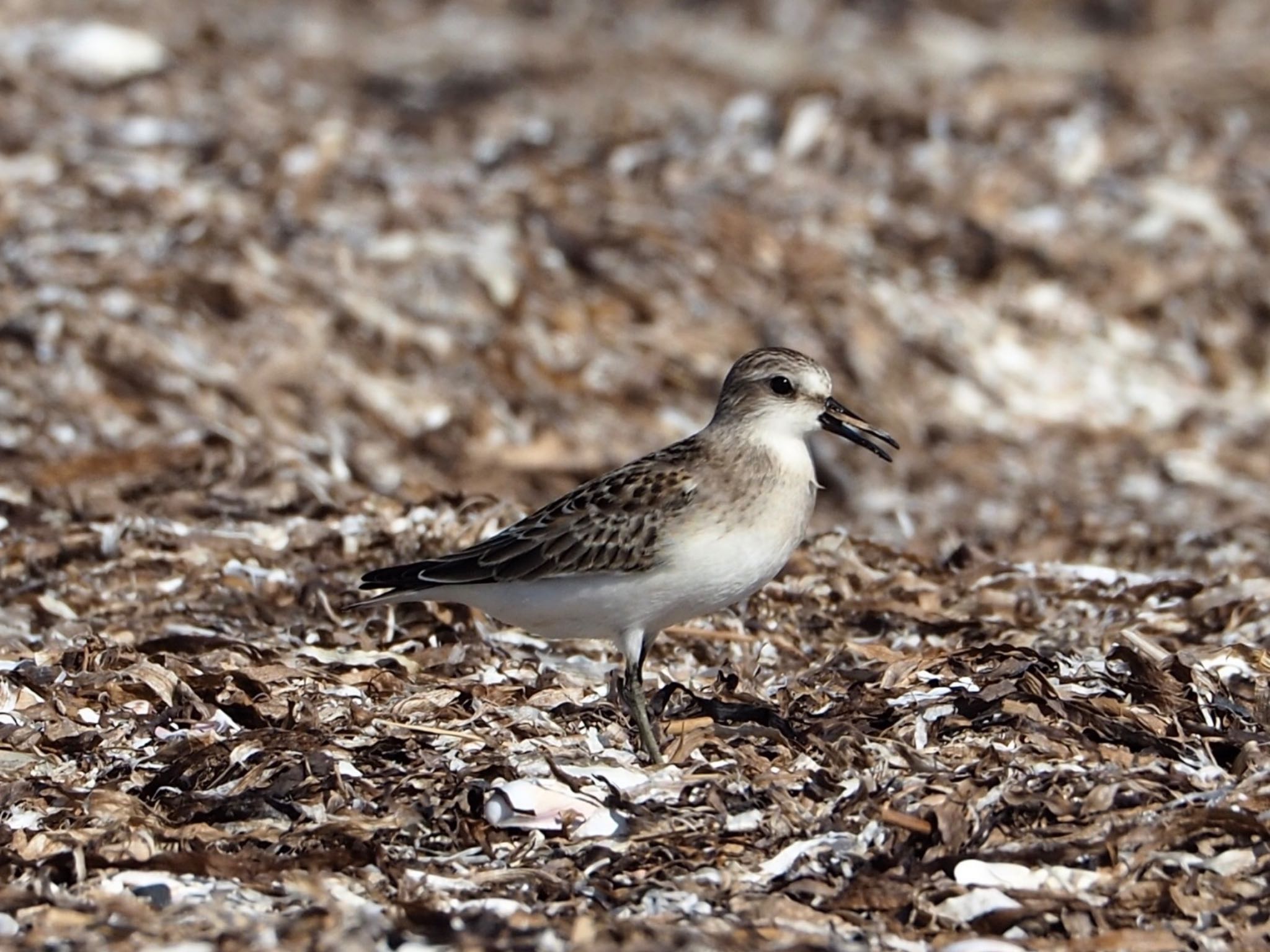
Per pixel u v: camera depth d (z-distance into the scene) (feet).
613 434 51.75
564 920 23.75
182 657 33.40
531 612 30.17
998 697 29.35
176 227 56.03
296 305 53.01
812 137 69.51
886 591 39.06
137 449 44.83
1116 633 35.35
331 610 37.04
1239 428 57.57
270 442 46.68
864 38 103.65
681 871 25.32
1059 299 62.54
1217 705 29.99
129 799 27.17
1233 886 24.77
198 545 39.55
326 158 63.77
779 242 61.72
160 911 23.93
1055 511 50.08
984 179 67.00
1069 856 25.23
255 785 27.61
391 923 23.49
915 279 62.13
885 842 25.80
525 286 56.65
